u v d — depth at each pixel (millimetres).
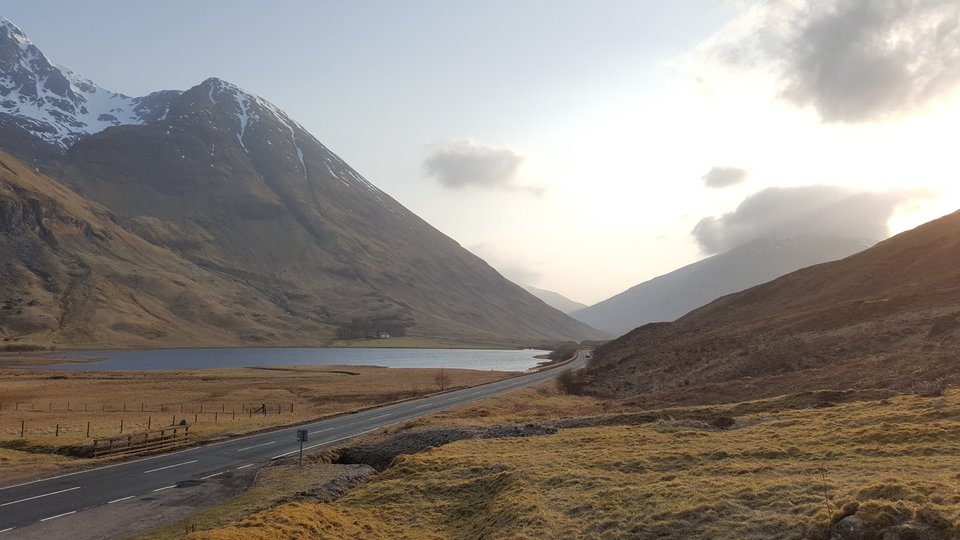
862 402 37531
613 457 28797
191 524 24750
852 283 103250
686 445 30625
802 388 51906
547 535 18766
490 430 42031
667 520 18062
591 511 20359
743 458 25531
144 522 25531
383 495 27734
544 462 29047
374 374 133000
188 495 29922
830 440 26906
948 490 15812
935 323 61062
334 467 35375
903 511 14438
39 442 43062
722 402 53688
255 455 39812
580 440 35594
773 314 102562
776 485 19266
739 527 16578
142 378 120375
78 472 34938
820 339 72000
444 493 27250
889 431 26375
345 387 102062
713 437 32156
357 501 27734
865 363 56469
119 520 25812
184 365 183500
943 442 23906
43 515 26516
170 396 88562
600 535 18188
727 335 91250
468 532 22406
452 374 131250
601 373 96062
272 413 69000
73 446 41250
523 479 25688
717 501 18641
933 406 31547
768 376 62688
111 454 39594
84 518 26094
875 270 103250
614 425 41906
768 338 79812
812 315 84125
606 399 74938
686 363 82312
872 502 14914
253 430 49906
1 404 77562
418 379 118000
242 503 27922
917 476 18859
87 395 89062
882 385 46406
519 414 57000
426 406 66750
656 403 57250
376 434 46531
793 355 69562
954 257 89188
